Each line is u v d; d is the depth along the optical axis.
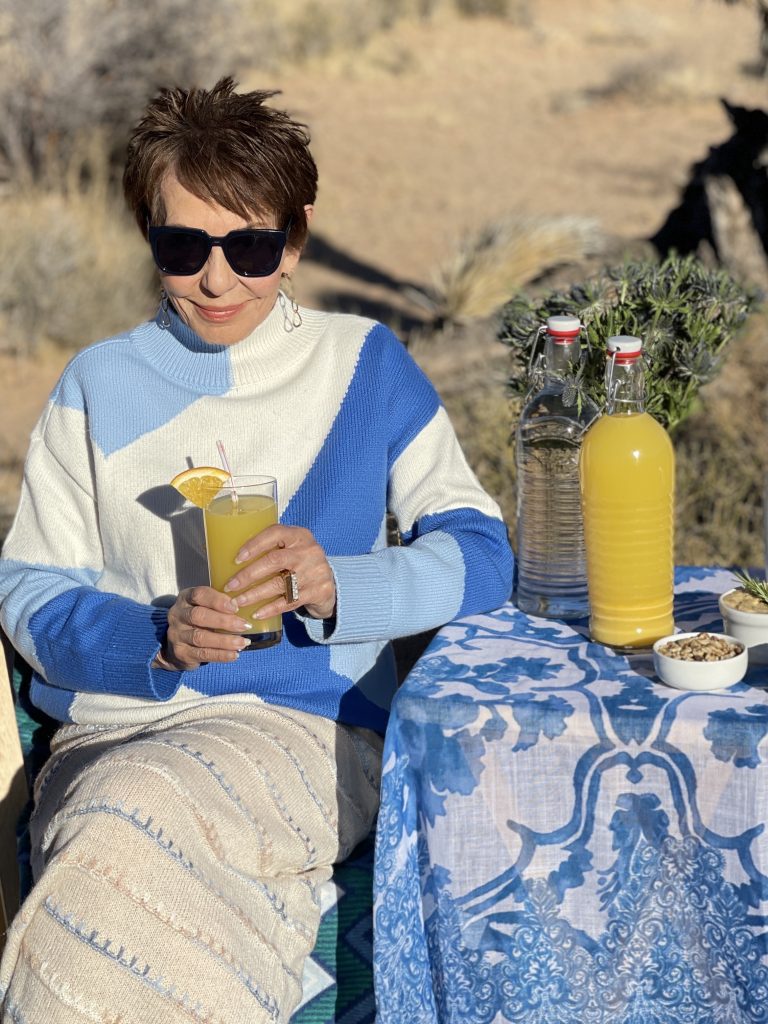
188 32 11.38
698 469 5.28
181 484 2.13
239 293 2.28
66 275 8.83
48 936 1.89
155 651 2.21
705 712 1.88
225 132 2.22
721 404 5.46
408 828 2.03
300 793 2.14
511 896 2.01
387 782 2.00
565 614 2.29
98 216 9.91
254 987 1.94
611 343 2.08
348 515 2.36
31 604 2.37
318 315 2.45
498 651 2.16
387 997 2.05
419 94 17.72
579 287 2.68
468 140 15.26
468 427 5.88
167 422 2.37
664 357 2.53
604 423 2.08
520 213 11.85
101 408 2.38
